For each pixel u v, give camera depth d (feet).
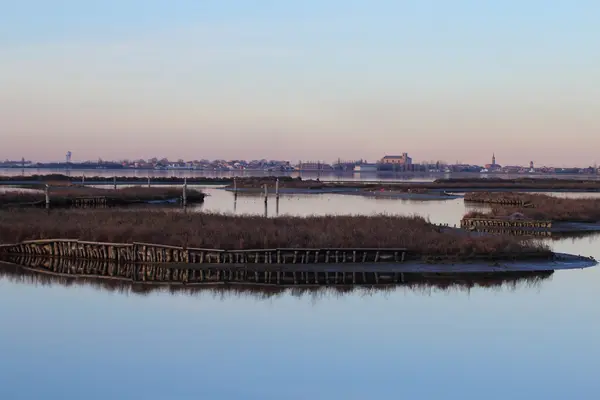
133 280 125.29
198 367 79.56
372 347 87.04
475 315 102.12
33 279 126.41
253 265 134.51
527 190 513.86
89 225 156.35
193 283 122.83
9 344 87.45
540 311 104.58
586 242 189.26
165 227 150.92
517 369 79.82
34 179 549.95
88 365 80.18
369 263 136.87
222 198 384.47
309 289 118.42
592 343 89.25
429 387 74.28
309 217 183.11
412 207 319.88
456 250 141.69
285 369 79.05
